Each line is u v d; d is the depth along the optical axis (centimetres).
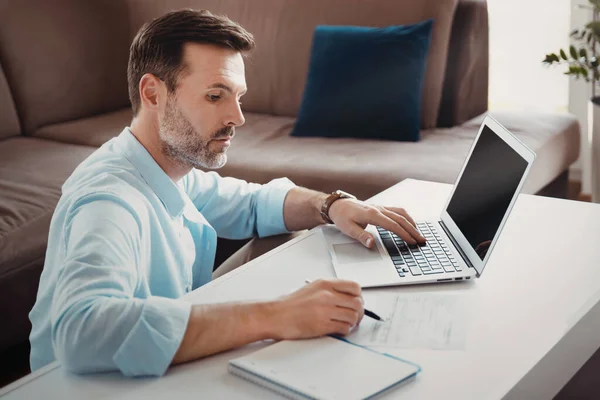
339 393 91
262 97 304
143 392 96
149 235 129
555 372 106
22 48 303
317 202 155
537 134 257
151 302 102
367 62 265
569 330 108
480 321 111
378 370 96
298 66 294
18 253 208
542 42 327
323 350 101
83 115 318
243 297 122
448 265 129
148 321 99
